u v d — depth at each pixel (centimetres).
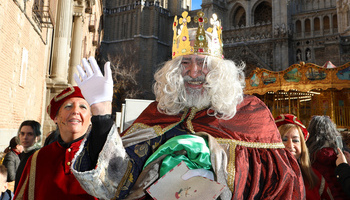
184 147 132
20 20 873
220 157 133
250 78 1560
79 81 129
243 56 4428
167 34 5812
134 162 137
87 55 2545
